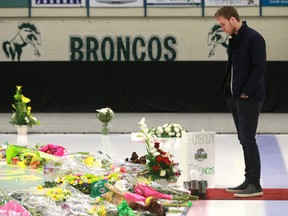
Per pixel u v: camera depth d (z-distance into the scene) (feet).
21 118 104.17
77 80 157.69
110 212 45.62
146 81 156.76
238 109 57.57
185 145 60.64
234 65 57.36
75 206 47.09
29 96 158.20
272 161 80.38
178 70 155.94
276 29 157.89
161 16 160.04
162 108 156.56
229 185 63.72
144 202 49.32
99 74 157.48
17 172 68.13
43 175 66.03
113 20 160.97
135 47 161.07
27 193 48.34
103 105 157.99
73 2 160.56
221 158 82.53
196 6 158.92
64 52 161.68
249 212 51.67
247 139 57.47
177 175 59.47
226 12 57.31
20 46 161.17
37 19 160.97
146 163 64.34
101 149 89.35
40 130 114.83
